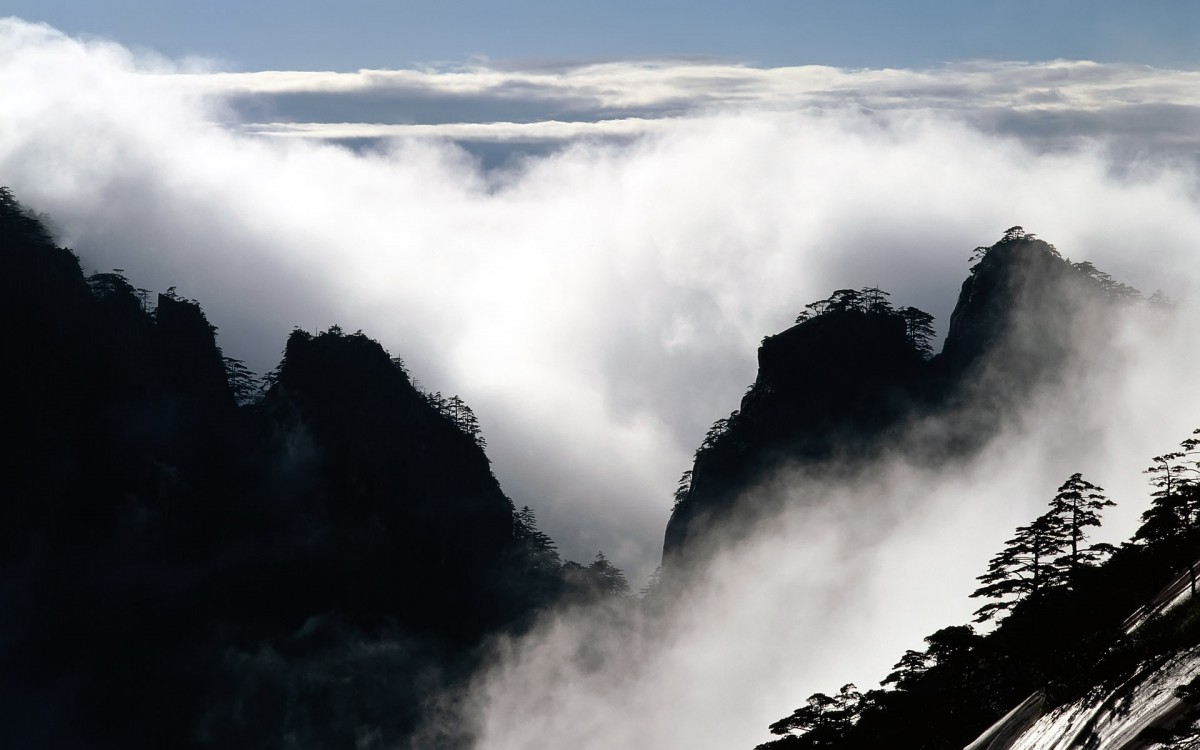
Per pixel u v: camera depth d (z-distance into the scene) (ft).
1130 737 152.35
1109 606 234.17
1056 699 184.34
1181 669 155.94
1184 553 217.77
